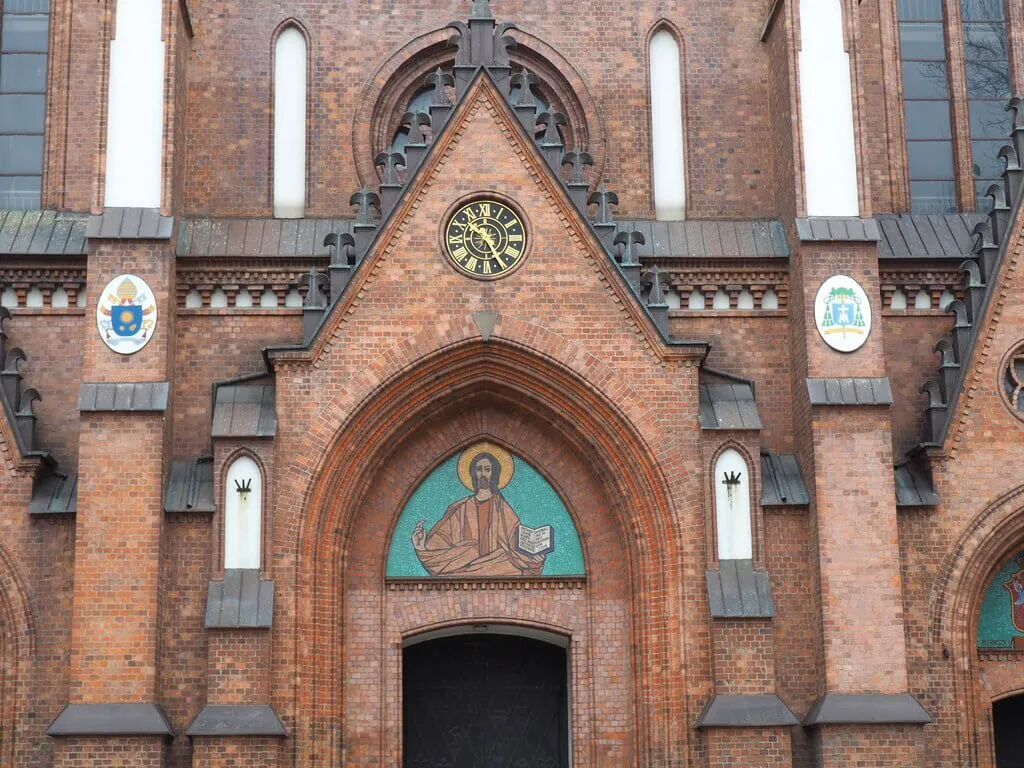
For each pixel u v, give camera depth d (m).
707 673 35.84
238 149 40.44
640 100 41.38
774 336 39.00
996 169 42.31
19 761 35.22
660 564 36.78
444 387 37.66
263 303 38.59
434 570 37.81
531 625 37.69
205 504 36.00
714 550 36.34
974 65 42.84
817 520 36.22
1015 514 37.53
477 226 37.75
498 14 41.84
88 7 41.06
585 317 37.47
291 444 36.34
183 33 39.62
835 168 38.53
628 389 37.19
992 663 37.81
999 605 38.16
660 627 36.56
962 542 37.38
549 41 41.72
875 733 34.97
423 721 39.28
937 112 42.62
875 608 35.78
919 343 39.44
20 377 37.28
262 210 40.12
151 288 36.59
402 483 38.06
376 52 41.47
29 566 36.06
